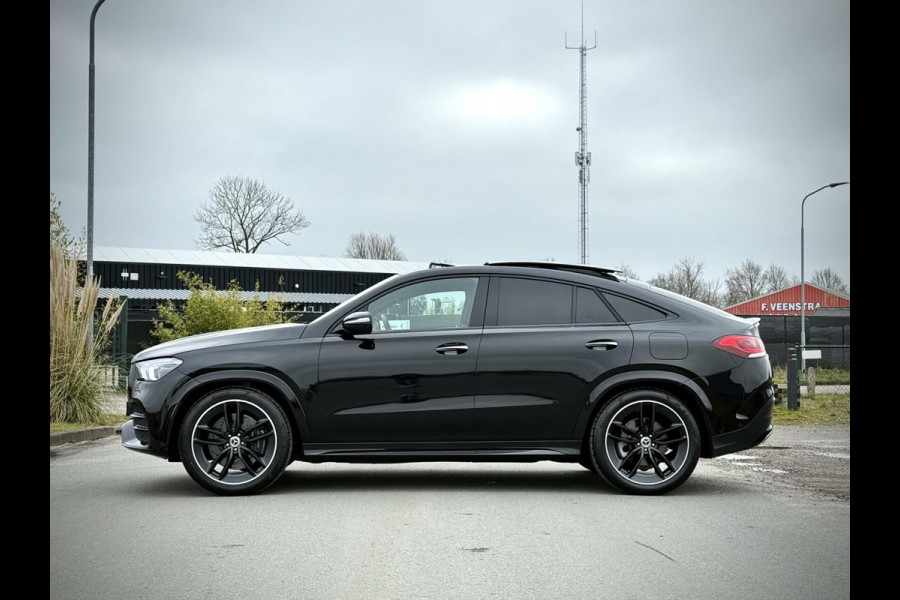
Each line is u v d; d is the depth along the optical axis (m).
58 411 13.16
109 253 48.53
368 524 5.98
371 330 7.17
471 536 5.61
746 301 79.38
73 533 5.68
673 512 6.45
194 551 5.18
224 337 7.43
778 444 11.36
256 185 62.84
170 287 47.91
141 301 47.16
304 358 7.25
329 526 5.91
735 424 7.31
